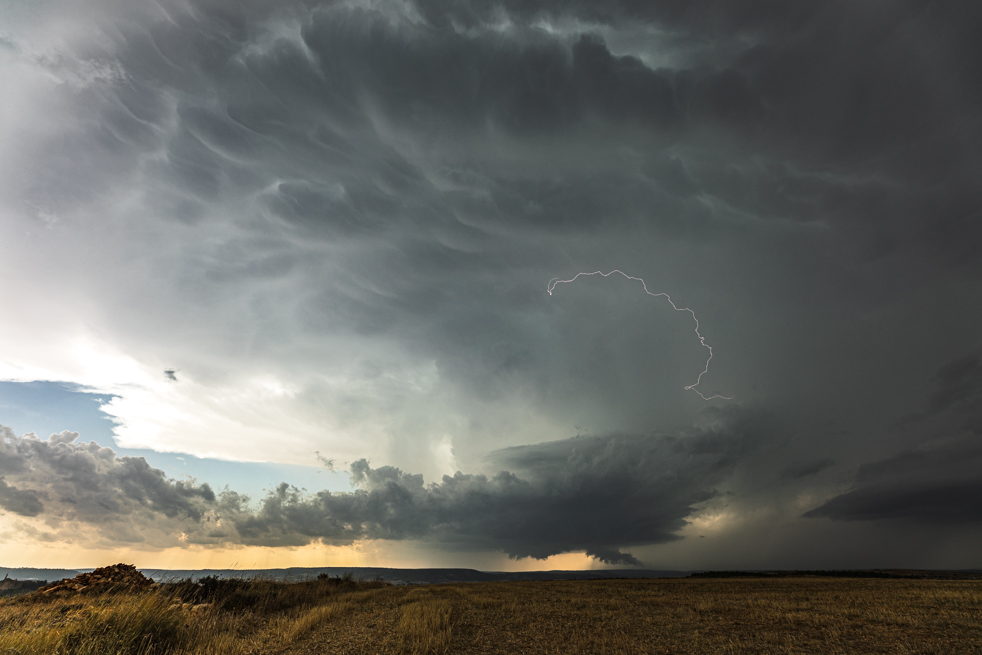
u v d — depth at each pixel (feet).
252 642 42.57
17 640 30.25
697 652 39.45
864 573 269.23
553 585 168.66
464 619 62.75
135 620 36.83
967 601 73.41
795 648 40.06
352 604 85.10
